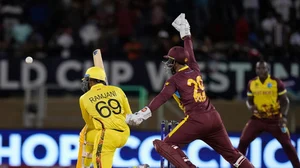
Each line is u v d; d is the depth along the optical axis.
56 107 61.53
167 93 34.94
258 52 64.44
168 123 38.03
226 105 62.03
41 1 71.94
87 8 70.69
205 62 62.38
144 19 69.56
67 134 50.97
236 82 62.62
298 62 62.81
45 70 62.19
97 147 36.38
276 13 72.94
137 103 61.03
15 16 69.62
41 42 67.75
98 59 39.66
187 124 35.16
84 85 37.72
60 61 62.19
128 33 67.88
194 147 50.53
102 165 36.28
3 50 65.75
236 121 62.09
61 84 62.25
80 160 38.81
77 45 66.94
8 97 62.62
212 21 70.81
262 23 71.81
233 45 65.94
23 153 50.81
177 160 34.59
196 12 71.50
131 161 50.66
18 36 68.00
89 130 38.34
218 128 35.56
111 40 66.31
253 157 50.88
